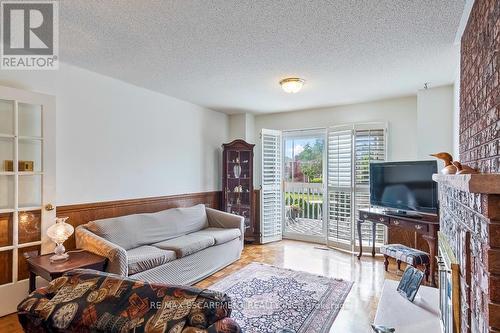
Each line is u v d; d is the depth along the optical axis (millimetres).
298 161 5316
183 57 2705
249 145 4906
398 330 1752
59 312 1054
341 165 4504
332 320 2400
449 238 1942
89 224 2896
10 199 2480
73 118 2977
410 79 3305
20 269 2518
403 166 3521
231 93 3965
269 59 2744
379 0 1791
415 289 2145
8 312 2420
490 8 1436
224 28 2148
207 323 938
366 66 2920
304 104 4613
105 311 1019
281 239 5309
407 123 4133
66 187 2922
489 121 1440
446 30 2166
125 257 2531
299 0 1792
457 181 1188
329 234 4688
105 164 3283
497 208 972
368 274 3430
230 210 5020
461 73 2338
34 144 2664
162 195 4016
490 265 976
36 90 2699
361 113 4512
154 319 960
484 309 1041
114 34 2248
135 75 3230
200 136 4730
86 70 3072
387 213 3617
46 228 2633
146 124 3775
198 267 3314
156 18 2010
